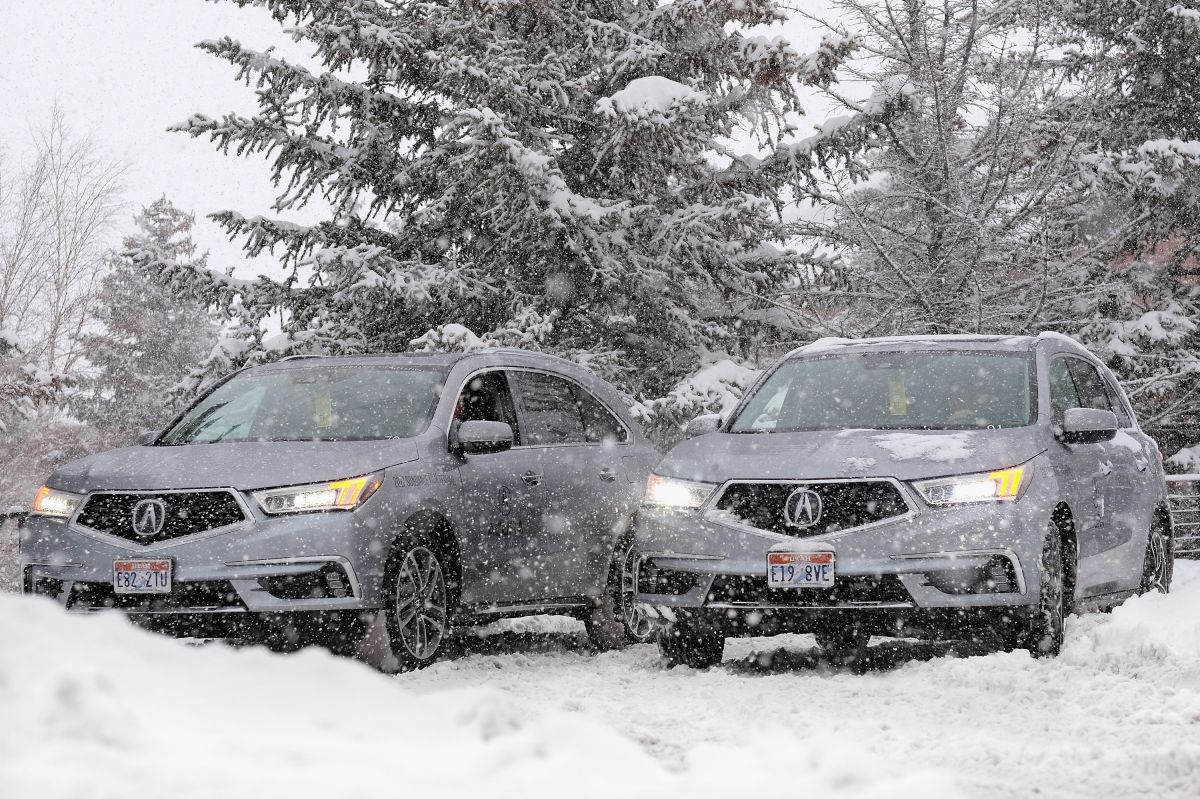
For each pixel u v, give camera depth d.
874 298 59.78
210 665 9.11
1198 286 69.56
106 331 154.12
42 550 21.19
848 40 51.62
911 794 9.36
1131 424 28.61
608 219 51.28
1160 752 12.50
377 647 21.00
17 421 65.06
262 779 7.40
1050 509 20.56
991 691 17.64
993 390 23.39
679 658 21.66
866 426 22.98
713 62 55.53
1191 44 68.88
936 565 19.55
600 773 8.77
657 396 58.28
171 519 20.73
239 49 53.97
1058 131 58.38
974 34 58.94
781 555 19.95
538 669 22.05
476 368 25.20
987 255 59.34
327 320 52.91
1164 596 20.75
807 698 17.67
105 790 6.82
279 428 23.83
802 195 56.16
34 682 7.89
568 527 25.25
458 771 8.22
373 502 21.05
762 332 59.72
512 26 56.62
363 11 54.91
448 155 55.88
